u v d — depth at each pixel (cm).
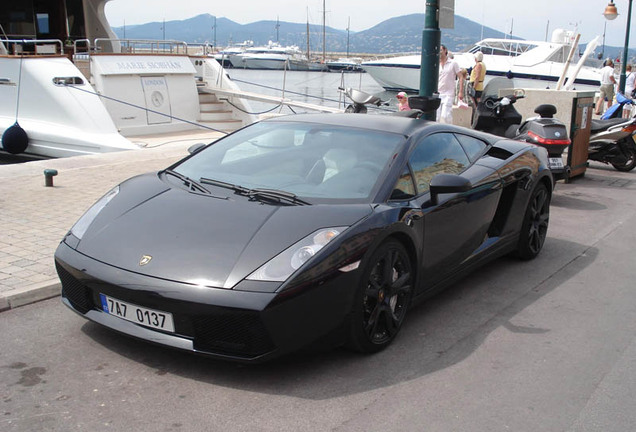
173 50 1465
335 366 336
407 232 359
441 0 779
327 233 321
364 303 334
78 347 344
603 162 1098
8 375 313
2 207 620
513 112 895
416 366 343
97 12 1462
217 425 276
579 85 2764
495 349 371
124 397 296
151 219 346
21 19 1344
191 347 300
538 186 540
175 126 1318
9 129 1069
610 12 1802
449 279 434
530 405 308
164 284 300
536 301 457
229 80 1452
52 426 270
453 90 1179
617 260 570
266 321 290
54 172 718
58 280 425
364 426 281
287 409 291
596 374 345
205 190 378
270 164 406
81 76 1112
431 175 415
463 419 292
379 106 1115
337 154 404
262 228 326
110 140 1061
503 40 2892
